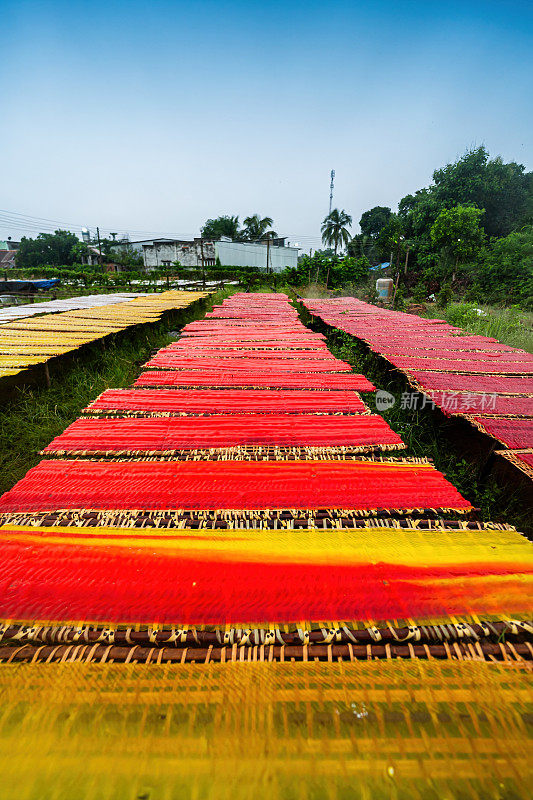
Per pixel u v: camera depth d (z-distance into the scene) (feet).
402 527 6.22
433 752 3.51
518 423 11.48
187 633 4.50
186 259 144.15
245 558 5.65
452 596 5.05
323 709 3.77
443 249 72.38
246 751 3.47
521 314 44.68
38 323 28.86
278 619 4.74
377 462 8.37
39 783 3.28
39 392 19.63
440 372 16.96
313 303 47.60
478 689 3.95
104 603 4.93
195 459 8.50
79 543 5.87
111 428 10.06
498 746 3.57
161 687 3.90
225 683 3.93
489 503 11.21
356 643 4.42
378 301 61.31
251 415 10.95
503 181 81.05
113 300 48.44
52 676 3.97
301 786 3.30
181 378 15.02
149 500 7.06
